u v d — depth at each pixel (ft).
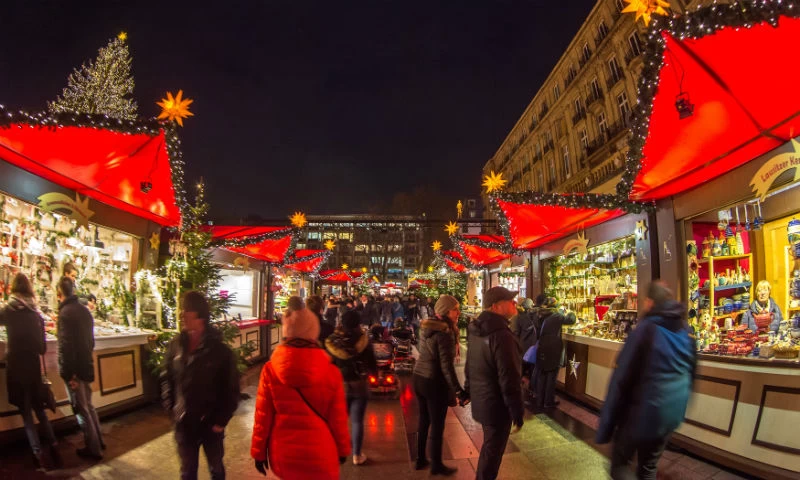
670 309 9.70
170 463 15.10
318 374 8.61
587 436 18.98
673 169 16.71
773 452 13.19
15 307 13.94
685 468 15.01
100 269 25.27
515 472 15.05
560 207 24.13
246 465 15.47
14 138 14.80
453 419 22.02
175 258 25.67
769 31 10.48
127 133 16.67
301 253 60.44
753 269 20.43
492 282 56.90
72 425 17.79
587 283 31.30
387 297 52.37
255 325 37.88
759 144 13.88
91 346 15.11
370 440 18.52
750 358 14.48
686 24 11.47
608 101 88.69
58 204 18.53
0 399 15.12
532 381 25.75
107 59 41.24
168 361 11.02
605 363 22.22
